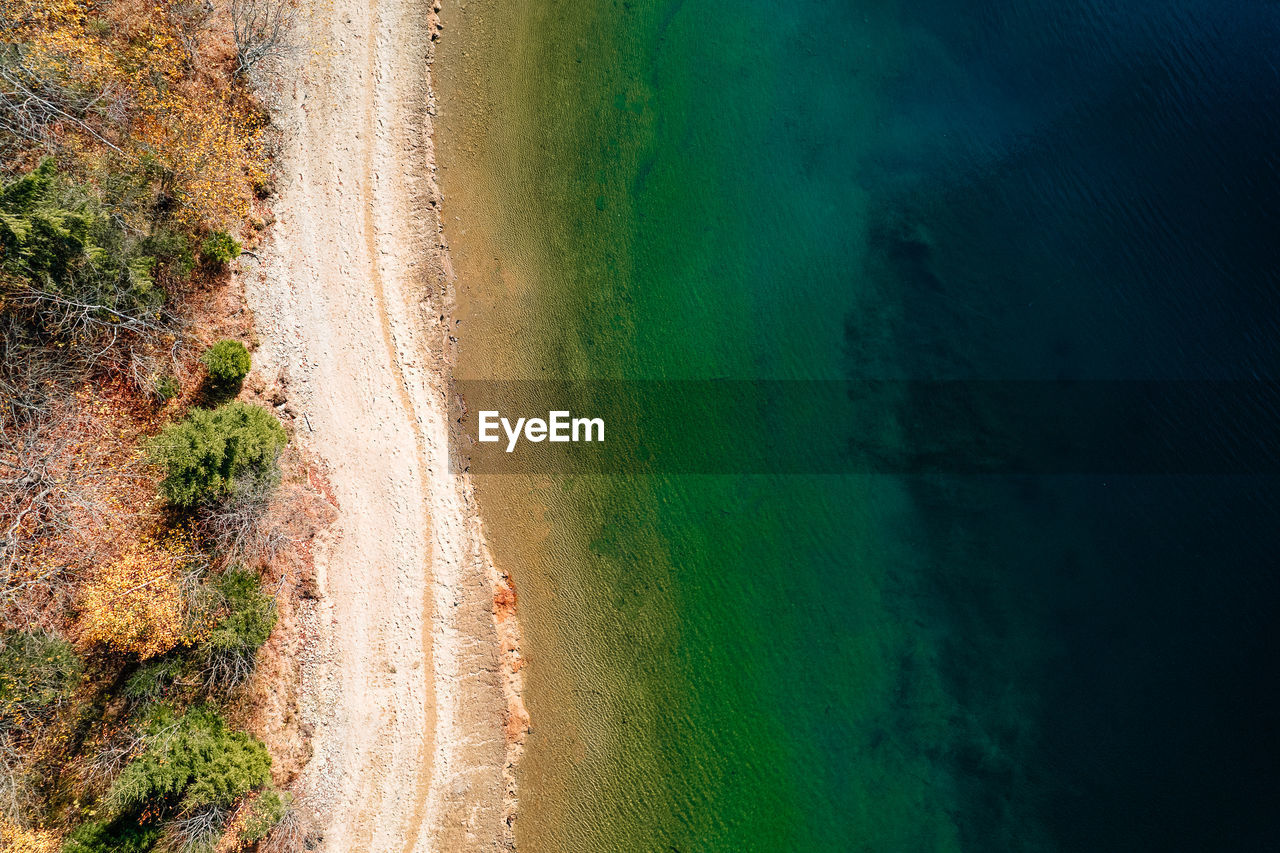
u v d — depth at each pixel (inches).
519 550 1226.6
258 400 1122.7
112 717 968.3
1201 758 1167.6
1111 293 1229.1
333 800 1126.4
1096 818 1175.0
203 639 1015.0
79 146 964.0
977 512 1223.5
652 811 1202.0
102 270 948.0
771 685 1218.6
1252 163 1224.8
